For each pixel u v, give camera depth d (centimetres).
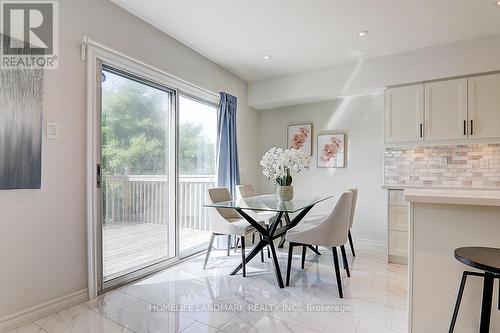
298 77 411
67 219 210
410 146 340
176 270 289
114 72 253
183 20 271
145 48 273
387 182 364
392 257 318
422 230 154
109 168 251
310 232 242
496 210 141
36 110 191
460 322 147
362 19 266
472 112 304
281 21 272
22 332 177
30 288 190
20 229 185
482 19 263
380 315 198
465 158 325
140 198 282
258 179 490
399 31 287
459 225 147
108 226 252
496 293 143
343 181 415
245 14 260
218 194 326
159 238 302
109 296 229
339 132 419
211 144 388
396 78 339
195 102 358
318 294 232
